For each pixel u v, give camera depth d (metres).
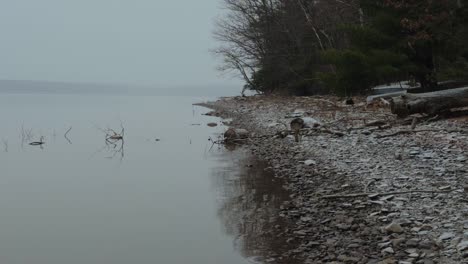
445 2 17.95
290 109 28.03
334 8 32.25
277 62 43.75
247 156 15.41
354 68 19.33
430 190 8.48
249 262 6.30
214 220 8.40
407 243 6.27
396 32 19.47
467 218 6.89
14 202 10.14
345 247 6.50
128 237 7.61
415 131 13.78
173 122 30.80
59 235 7.79
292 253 6.51
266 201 9.44
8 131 26.27
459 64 18.16
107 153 17.86
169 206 9.53
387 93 24.06
